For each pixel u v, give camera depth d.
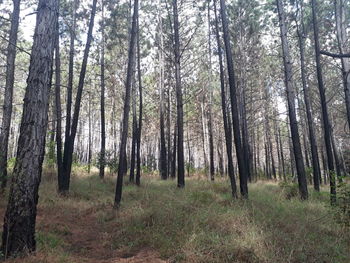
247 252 5.06
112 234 6.80
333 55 4.12
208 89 23.56
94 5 12.81
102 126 18.27
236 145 10.55
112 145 33.28
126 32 20.05
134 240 6.26
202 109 26.81
